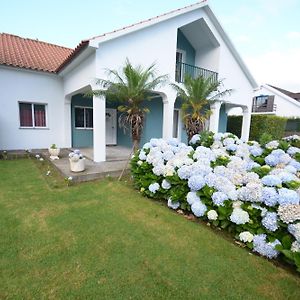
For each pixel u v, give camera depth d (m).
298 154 4.04
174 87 7.95
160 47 7.78
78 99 10.09
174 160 3.95
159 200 4.24
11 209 3.74
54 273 2.22
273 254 2.40
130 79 5.96
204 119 7.99
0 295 1.94
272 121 14.05
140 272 2.26
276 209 2.53
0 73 8.12
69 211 3.70
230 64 10.58
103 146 6.92
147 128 9.80
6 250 2.59
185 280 2.16
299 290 2.06
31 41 11.67
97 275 2.20
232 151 4.40
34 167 6.77
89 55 6.79
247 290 2.05
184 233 3.04
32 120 9.17
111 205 3.97
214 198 2.98
